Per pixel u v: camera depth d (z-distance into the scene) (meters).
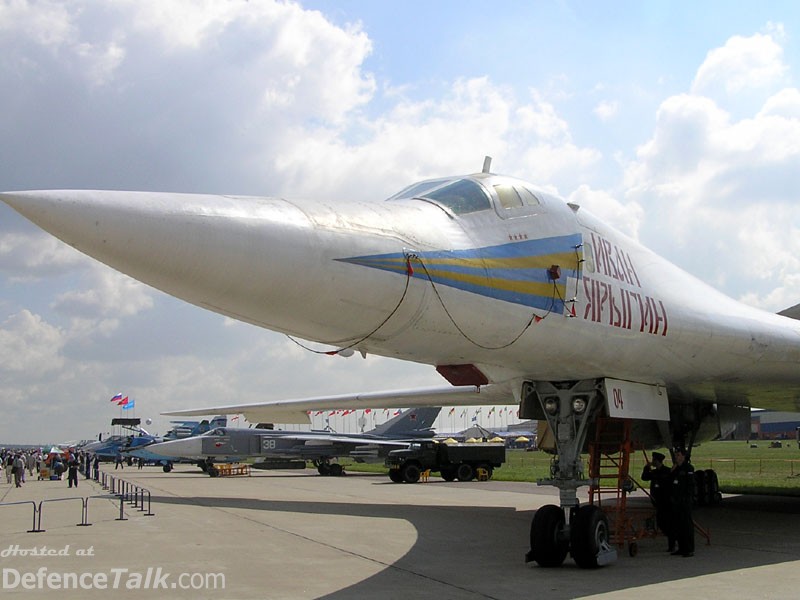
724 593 6.72
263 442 36.31
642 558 8.86
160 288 5.55
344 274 5.92
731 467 40.53
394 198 8.20
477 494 20.52
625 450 9.42
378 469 45.25
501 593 6.84
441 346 7.11
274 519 13.89
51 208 4.92
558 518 8.32
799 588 6.96
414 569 8.28
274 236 5.62
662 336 9.02
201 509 16.08
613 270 8.68
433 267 6.57
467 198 7.69
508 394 15.73
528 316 7.37
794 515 14.20
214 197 5.75
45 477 36.25
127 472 41.69
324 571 8.21
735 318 10.18
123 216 5.08
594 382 8.77
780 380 11.35
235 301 5.69
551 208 8.31
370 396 19.81
